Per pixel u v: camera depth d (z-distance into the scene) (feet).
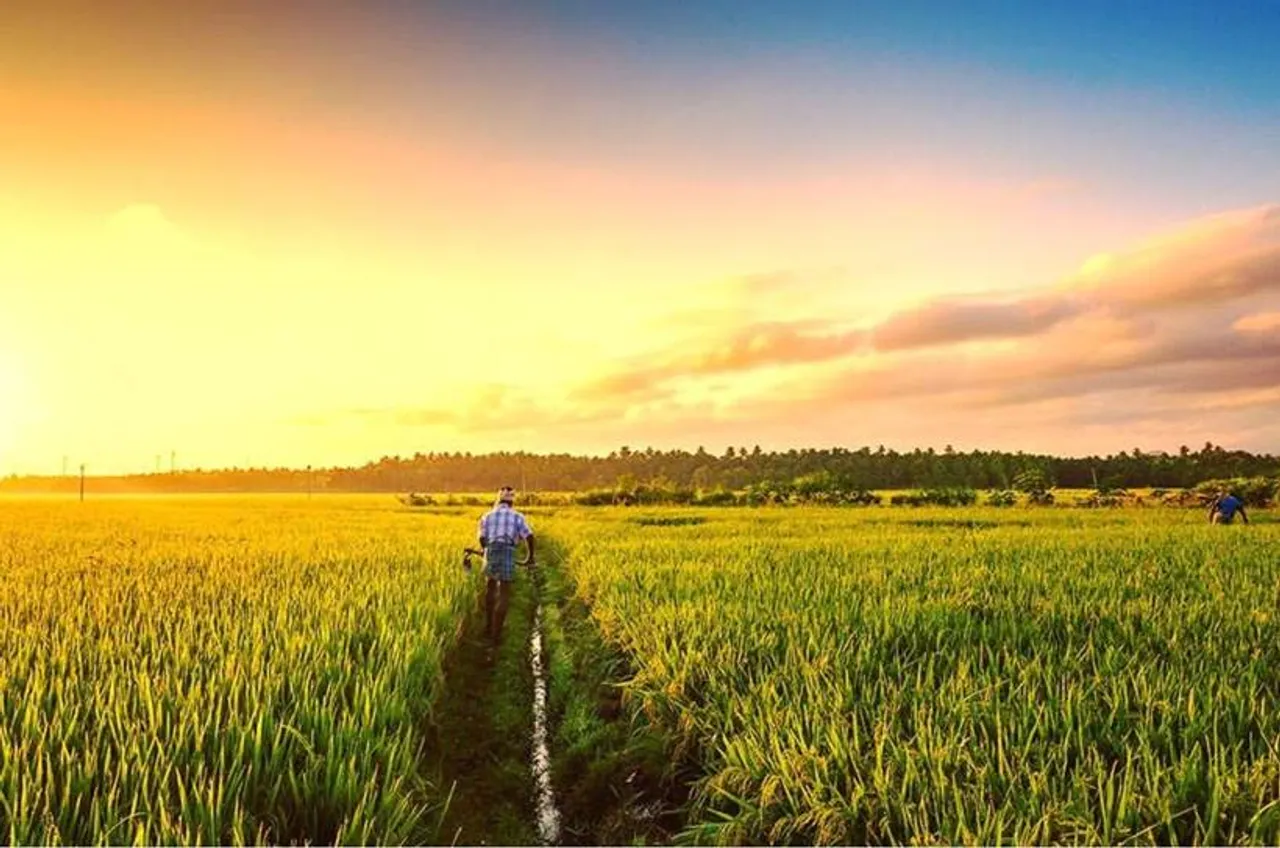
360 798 17.38
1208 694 20.48
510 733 27.53
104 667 24.89
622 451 630.74
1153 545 63.36
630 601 38.24
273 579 48.03
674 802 21.29
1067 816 15.08
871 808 16.29
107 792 16.28
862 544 66.80
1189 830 15.31
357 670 25.70
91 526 116.47
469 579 49.34
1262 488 167.12
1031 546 63.31
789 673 24.73
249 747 18.95
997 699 20.45
